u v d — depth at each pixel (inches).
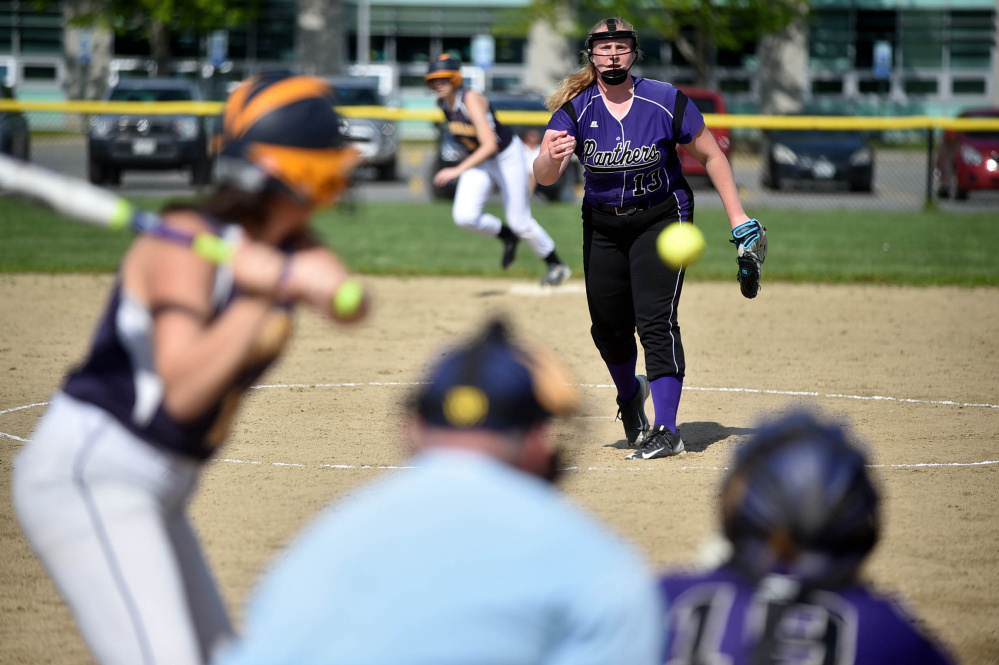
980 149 3002.0
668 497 768.9
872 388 1120.2
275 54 5620.1
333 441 917.8
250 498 762.8
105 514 362.9
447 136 3016.7
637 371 1205.7
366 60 5546.3
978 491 785.6
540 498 259.8
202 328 346.9
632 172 837.8
